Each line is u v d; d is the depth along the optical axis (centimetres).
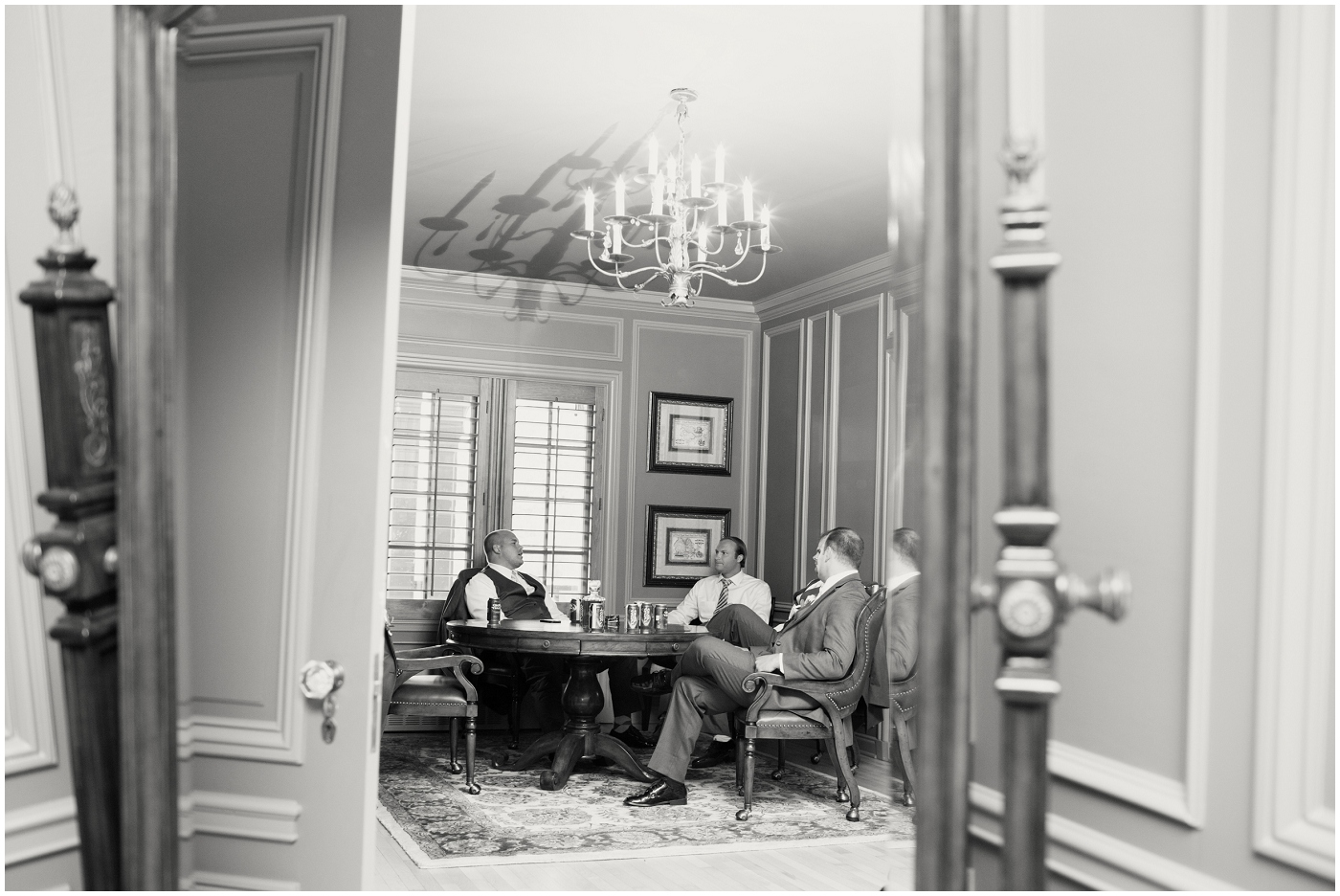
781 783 500
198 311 166
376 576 178
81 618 146
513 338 671
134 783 148
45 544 144
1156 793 131
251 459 183
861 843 394
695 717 455
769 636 522
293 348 184
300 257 185
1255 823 120
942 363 110
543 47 340
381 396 180
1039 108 149
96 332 146
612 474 686
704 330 710
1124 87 139
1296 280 119
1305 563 117
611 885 338
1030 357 106
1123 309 139
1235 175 126
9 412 176
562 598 672
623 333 695
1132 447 137
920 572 111
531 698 651
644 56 345
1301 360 118
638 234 559
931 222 110
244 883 176
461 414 659
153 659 149
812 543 645
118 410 148
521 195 497
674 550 695
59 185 144
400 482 643
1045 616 105
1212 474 127
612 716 659
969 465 110
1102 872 137
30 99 180
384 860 361
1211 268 128
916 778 112
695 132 412
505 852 373
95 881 149
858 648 434
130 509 147
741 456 714
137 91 150
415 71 360
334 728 177
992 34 154
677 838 397
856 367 612
